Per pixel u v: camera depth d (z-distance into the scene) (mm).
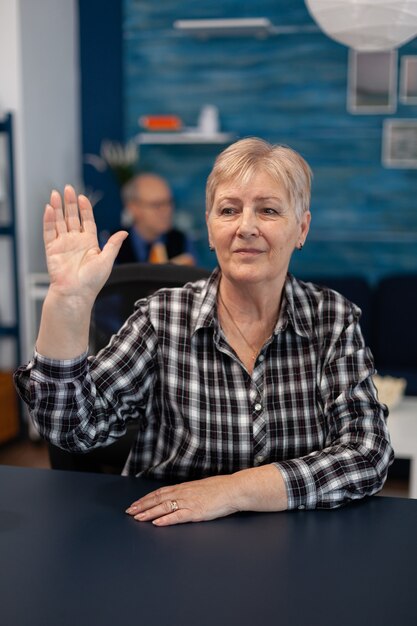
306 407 1256
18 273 3779
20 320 3768
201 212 4156
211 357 1265
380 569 910
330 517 1070
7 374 3695
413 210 3979
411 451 2283
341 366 1257
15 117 3654
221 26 3746
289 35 3930
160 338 1281
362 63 3887
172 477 1261
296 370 1268
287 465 1119
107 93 4172
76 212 1103
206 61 4020
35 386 1092
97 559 928
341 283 3873
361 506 1117
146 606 819
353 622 792
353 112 3941
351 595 847
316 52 3920
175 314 1295
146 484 1183
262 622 789
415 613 812
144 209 3738
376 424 1218
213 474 1254
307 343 1280
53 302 1048
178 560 927
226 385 1253
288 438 1248
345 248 4066
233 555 942
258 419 1243
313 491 1093
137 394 1262
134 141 4145
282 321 1267
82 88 4195
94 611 808
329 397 1249
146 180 3758
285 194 1191
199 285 1352
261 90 4000
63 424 1125
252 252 1198
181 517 1033
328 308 1307
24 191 3711
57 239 1072
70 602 827
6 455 3469
